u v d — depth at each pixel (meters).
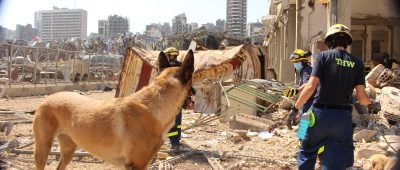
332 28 4.77
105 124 4.53
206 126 11.12
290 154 7.77
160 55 5.16
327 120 4.51
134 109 4.53
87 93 24.14
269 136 9.54
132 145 4.47
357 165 6.79
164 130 4.71
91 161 7.12
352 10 21.12
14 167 6.50
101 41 45.91
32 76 23.67
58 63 25.72
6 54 20.12
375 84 12.09
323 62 4.55
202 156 7.68
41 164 5.08
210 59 13.34
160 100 4.62
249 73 14.36
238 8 145.00
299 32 18.66
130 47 13.06
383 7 20.83
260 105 13.16
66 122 4.87
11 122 10.55
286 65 22.58
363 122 10.01
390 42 21.91
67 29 141.88
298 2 18.61
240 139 9.04
